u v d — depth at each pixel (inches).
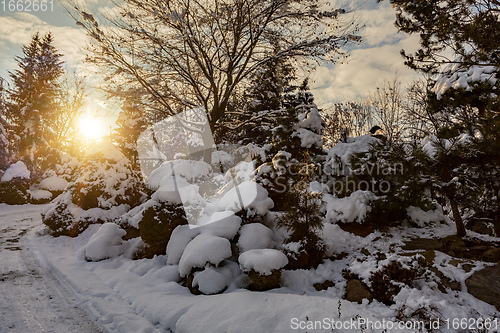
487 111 193.9
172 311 158.7
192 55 493.0
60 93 1031.6
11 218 505.4
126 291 195.5
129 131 560.4
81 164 406.9
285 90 783.1
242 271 201.0
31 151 900.0
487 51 202.1
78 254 281.6
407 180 214.8
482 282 156.6
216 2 447.2
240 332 135.0
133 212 340.5
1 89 1032.8
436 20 219.8
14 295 186.2
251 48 500.4
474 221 245.6
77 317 162.6
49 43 1211.2
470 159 192.2
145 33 427.5
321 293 182.2
